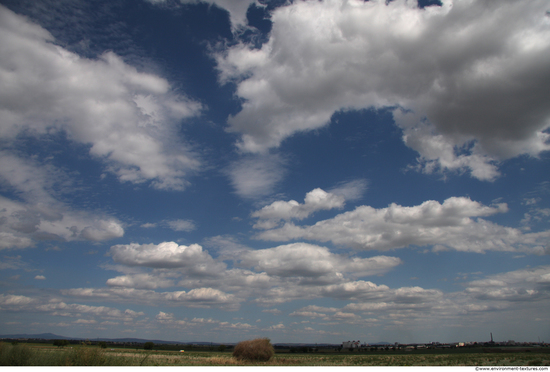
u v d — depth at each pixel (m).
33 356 30.20
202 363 43.81
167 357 61.06
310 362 52.31
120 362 33.53
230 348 161.75
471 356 72.31
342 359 67.00
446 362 54.22
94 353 31.64
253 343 52.88
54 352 34.06
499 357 65.00
